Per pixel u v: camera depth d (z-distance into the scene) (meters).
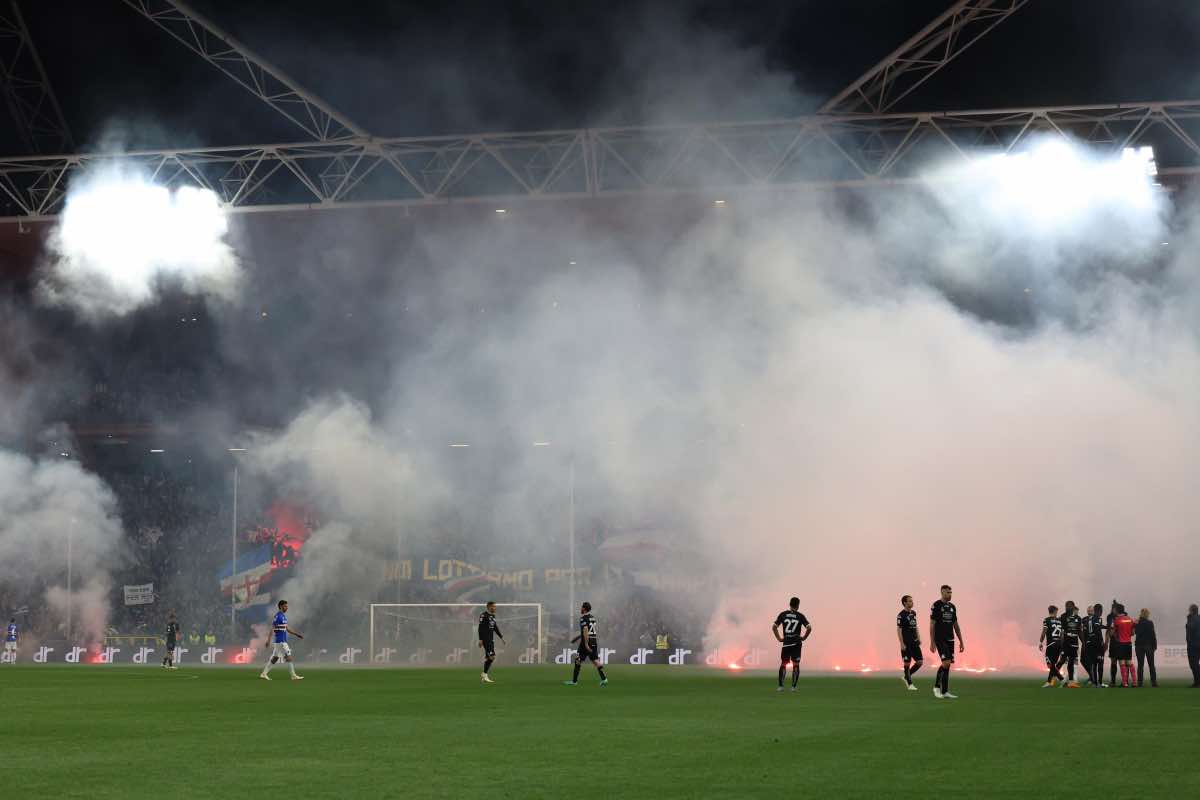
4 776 13.11
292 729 18.56
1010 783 12.45
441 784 12.47
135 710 22.92
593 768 13.67
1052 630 33.72
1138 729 18.41
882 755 14.86
